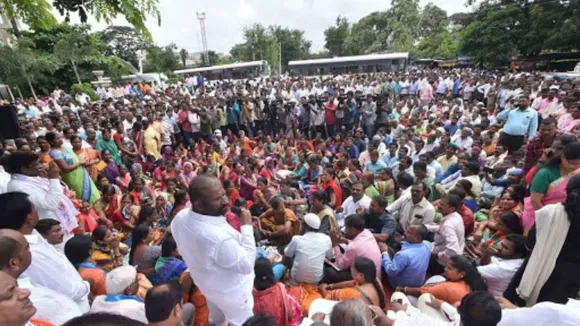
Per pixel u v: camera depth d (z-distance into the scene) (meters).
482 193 5.60
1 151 4.53
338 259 3.89
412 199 4.48
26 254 1.64
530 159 4.30
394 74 25.28
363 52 55.34
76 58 21.44
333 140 10.16
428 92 16.08
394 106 15.24
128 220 5.23
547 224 2.49
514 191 4.05
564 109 8.61
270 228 4.93
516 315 2.17
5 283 0.96
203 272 2.12
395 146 7.61
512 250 3.16
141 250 3.73
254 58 57.84
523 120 6.85
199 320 2.82
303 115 12.98
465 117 10.67
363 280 3.01
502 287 3.11
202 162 7.80
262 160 7.96
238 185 6.77
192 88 27.94
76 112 12.96
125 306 2.30
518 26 28.11
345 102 12.73
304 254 3.60
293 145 9.86
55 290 2.09
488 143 7.73
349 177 6.41
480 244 4.04
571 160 2.77
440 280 3.34
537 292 2.57
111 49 41.47
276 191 6.36
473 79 17.19
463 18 33.72
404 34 49.62
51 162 3.25
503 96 13.54
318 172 7.45
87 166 5.68
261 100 13.66
